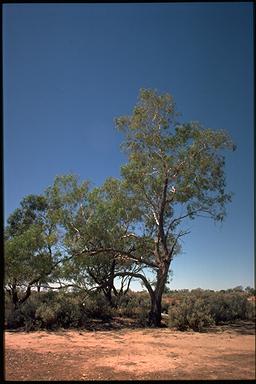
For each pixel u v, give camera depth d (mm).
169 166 23359
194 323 19531
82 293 23891
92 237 23922
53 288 24016
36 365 11156
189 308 20812
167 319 24281
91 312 24703
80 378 9570
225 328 19891
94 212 24719
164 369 10539
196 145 23094
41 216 28312
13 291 25609
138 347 14461
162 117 23375
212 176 23516
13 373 10125
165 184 23406
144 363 11398
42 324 20578
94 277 25344
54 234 23641
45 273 23422
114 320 24359
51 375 9898
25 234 23359
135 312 26984
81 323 21844
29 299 23906
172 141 22969
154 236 25750
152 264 23688
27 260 23188
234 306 23875
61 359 12070
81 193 24906
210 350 13617
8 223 30438
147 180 23547
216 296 27156
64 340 16438
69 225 24031
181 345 14891
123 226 25547
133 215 25359
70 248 23969
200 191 23406
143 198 24625
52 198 25516
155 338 16969
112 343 15570
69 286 23797
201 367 10742
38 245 23047
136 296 35844
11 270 23156
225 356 12430
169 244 25703
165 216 25422
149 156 23641
